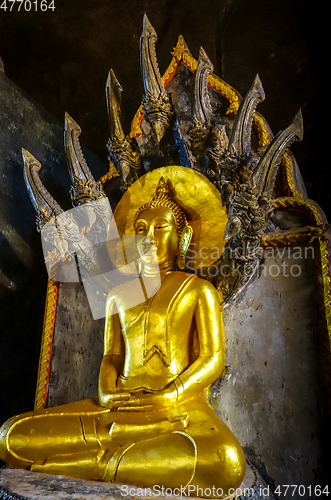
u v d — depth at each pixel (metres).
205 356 2.91
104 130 5.18
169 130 3.52
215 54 4.98
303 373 3.13
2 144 4.34
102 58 4.92
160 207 3.48
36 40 4.75
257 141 4.00
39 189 3.28
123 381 2.95
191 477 2.27
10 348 4.06
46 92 4.98
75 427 2.59
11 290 4.17
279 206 3.60
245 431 3.26
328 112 4.79
